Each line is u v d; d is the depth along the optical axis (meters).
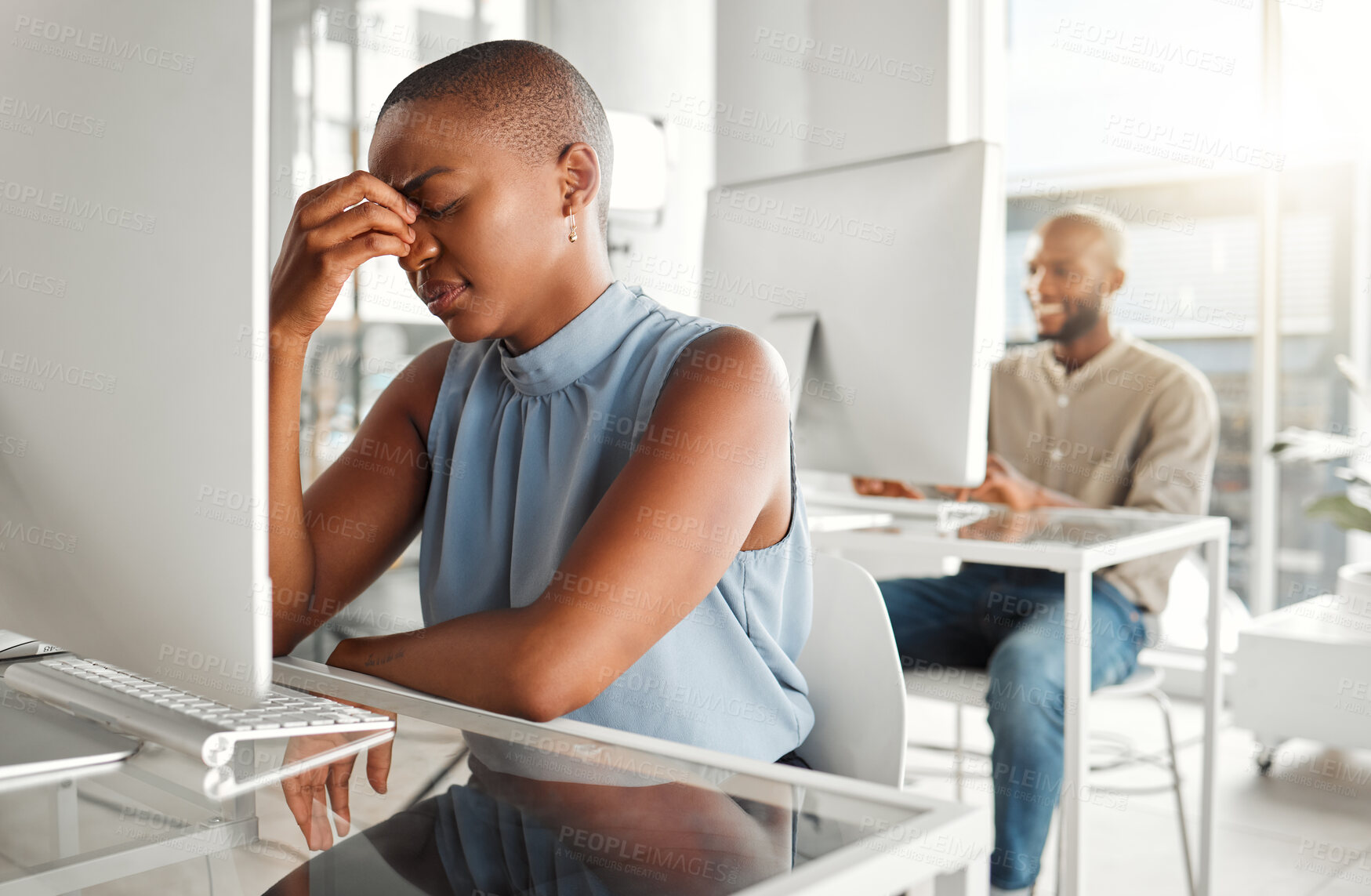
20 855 0.48
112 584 0.63
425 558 1.05
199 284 0.54
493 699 0.73
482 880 0.43
